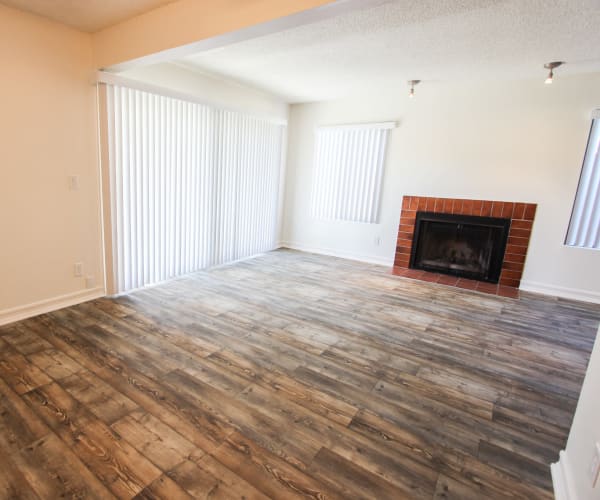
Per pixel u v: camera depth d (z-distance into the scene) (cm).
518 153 420
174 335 266
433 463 160
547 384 230
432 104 461
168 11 234
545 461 165
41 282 288
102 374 210
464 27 262
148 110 336
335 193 553
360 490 143
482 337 294
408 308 352
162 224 374
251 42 301
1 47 242
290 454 159
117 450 155
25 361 219
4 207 259
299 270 472
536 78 397
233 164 460
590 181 392
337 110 531
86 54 289
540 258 423
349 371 232
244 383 211
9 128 254
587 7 223
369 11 238
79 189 303
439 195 473
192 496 135
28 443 156
